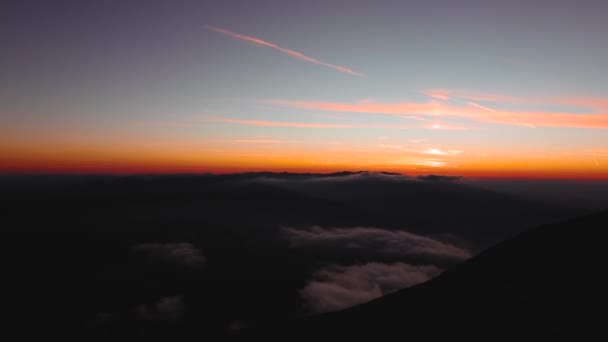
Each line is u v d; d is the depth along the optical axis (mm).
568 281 22125
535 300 20500
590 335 15180
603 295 18688
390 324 22375
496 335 17406
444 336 18688
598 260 23938
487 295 23516
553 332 16219
